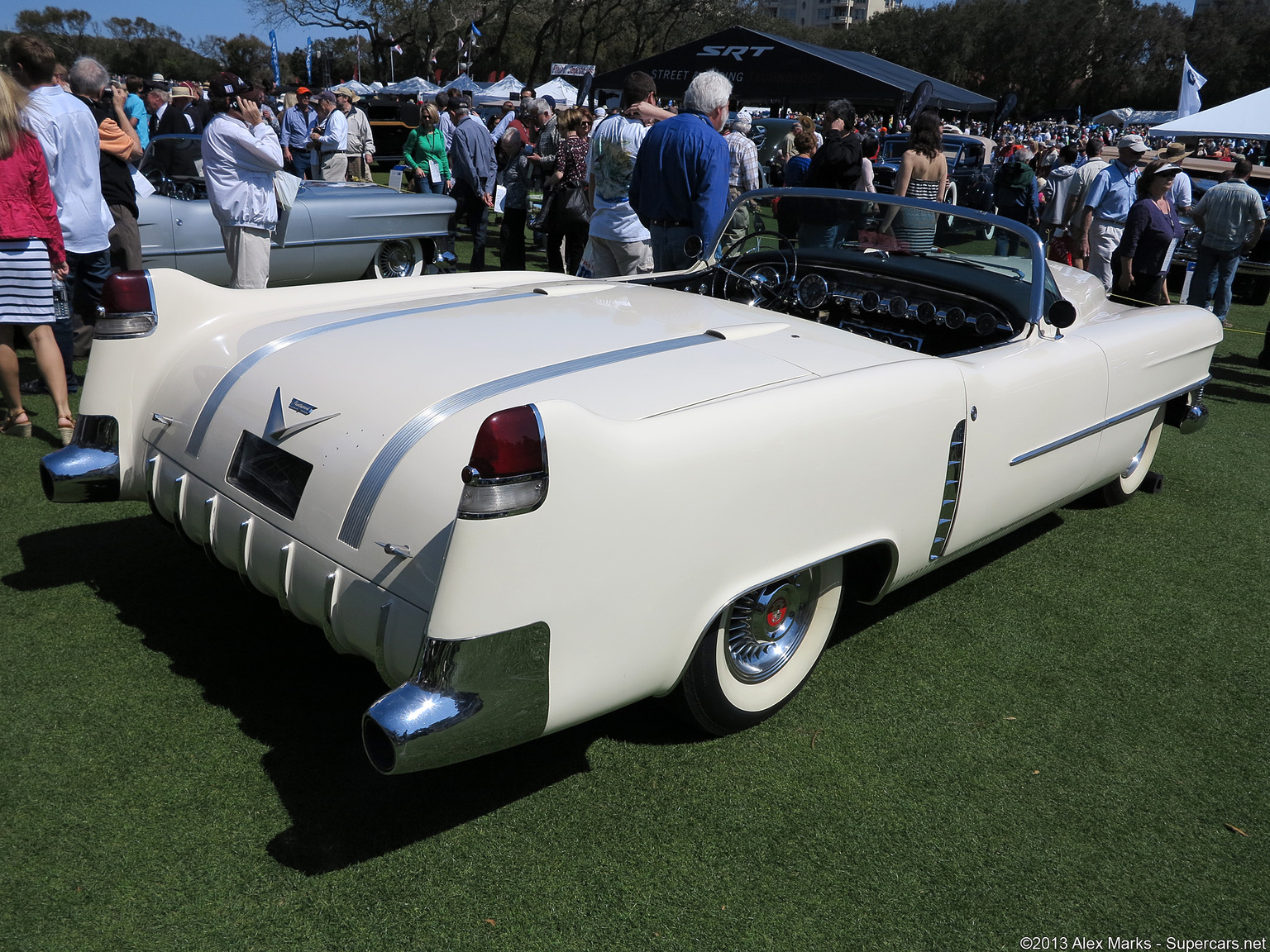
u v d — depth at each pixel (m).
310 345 2.35
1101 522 4.13
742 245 3.67
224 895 1.78
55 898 1.74
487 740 1.72
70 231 4.45
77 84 4.85
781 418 2.05
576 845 1.98
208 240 6.14
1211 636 3.15
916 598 3.29
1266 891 2.02
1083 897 1.96
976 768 2.36
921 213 3.20
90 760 2.11
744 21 49.00
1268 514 4.36
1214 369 7.36
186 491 2.30
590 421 1.71
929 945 1.80
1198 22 71.69
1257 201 7.59
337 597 1.89
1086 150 7.52
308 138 12.41
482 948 1.71
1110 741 2.52
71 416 4.18
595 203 5.12
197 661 2.52
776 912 1.85
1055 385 2.96
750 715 2.38
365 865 1.88
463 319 2.56
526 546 1.64
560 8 43.91
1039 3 69.50
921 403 2.40
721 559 1.98
